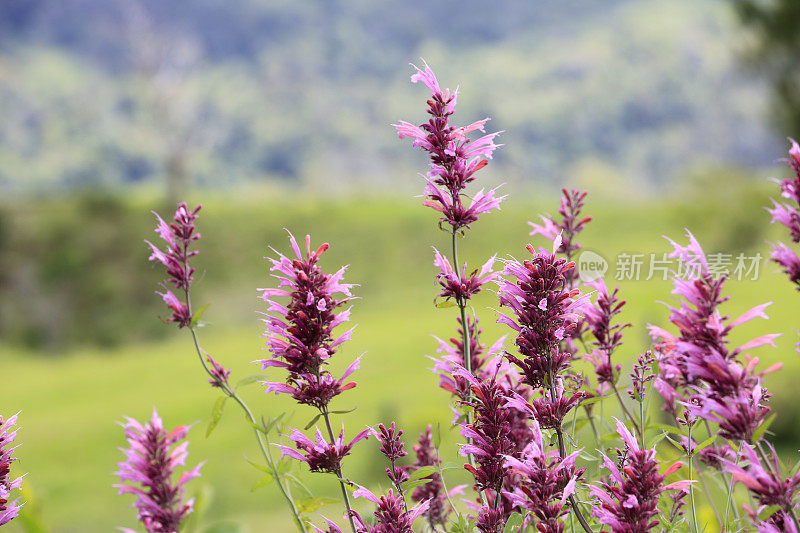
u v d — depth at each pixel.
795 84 12.47
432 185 1.96
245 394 19.50
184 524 1.94
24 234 36.12
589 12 135.38
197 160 85.56
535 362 1.68
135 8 49.03
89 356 29.75
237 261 36.06
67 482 14.25
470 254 34.94
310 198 44.12
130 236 36.88
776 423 9.74
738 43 12.98
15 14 121.50
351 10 132.38
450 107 1.98
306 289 1.86
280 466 2.06
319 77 117.06
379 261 37.16
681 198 26.11
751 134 85.50
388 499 1.80
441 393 17.69
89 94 90.44
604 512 1.52
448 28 135.62
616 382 2.04
